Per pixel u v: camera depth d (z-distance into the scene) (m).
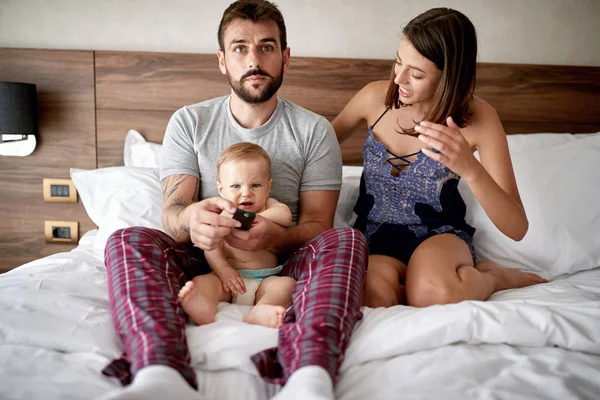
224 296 1.33
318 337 0.99
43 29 2.20
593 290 1.41
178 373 0.91
